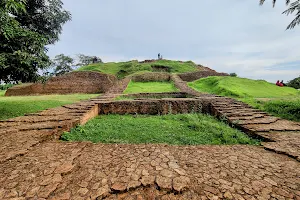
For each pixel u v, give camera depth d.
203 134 4.73
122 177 2.26
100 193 1.94
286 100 8.45
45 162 2.63
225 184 2.16
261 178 2.30
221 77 15.80
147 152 3.11
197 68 28.73
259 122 5.22
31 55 6.04
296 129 4.55
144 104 7.85
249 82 14.70
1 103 8.60
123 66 26.08
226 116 6.00
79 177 2.26
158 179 2.21
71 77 18.25
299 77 21.53
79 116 5.46
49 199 1.84
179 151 3.19
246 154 3.10
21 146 3.15
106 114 7.74
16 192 1.93
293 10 7.80
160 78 19.17
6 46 5.94
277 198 1.92
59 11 7.91
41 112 6.10
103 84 17.84
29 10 7.25
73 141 3.71
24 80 6.74
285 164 2.72
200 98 8.65
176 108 7.90
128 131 4.91
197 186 2.11
